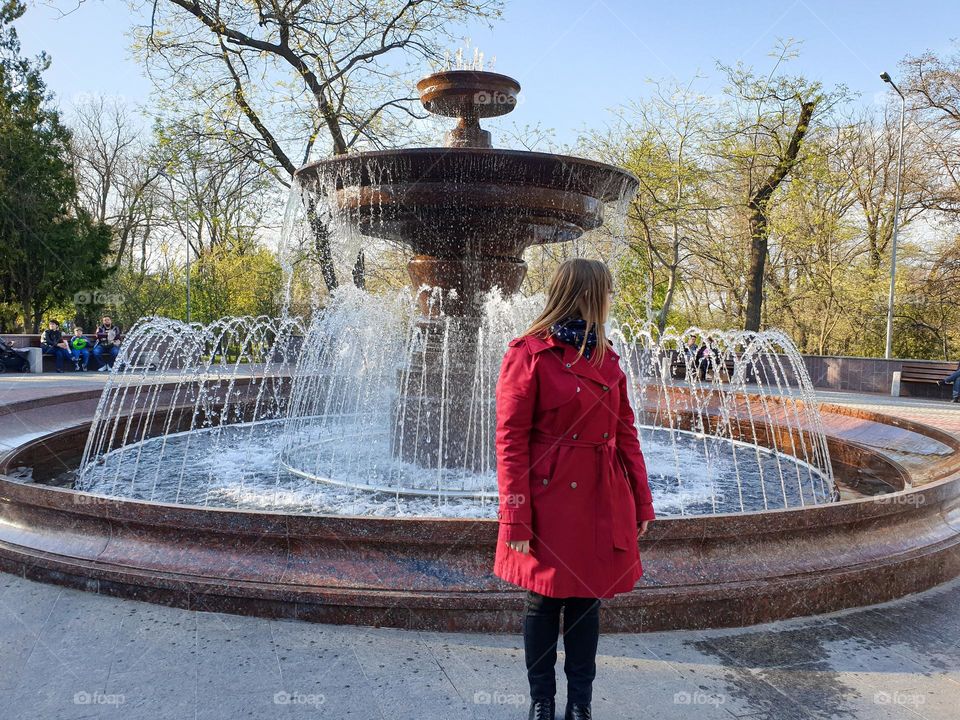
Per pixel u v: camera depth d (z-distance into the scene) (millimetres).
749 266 25422
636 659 2838
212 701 2443
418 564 3090
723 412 8891
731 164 23234
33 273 27984
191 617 3074
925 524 3877
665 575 3131
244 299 31078
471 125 6133
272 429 8266
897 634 3121
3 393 11273
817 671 2775
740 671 2762
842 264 28750
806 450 7266
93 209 35031
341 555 3135
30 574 3439
